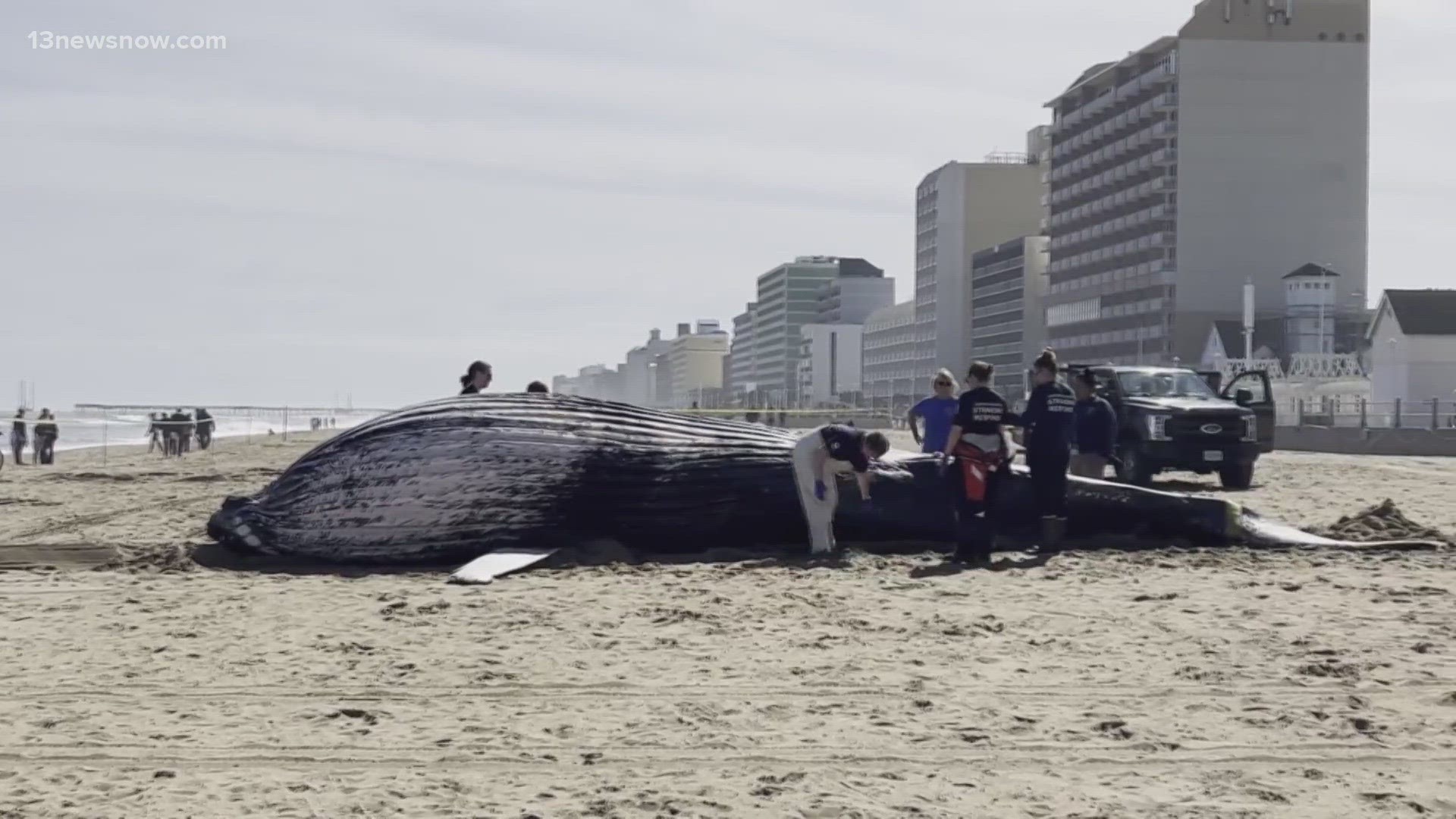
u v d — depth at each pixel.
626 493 13.97
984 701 7.77
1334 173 97.25
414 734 7.12
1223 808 5.88
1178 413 24.97
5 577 12.91
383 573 13.31
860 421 117.19
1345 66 97.12
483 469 13.75
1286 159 97.25
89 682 8.30
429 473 13.73
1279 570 13.05
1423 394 66.06
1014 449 14.75
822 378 199.50
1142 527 14.89
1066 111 121.06
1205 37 97.06
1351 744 6.88
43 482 29.59
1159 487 25.69
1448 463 37.41
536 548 13.91
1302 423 54.19
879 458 14.44
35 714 7.53
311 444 62.19
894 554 14.31
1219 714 7.48
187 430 49.72
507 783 6.26
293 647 9.38
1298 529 16.66
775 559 13.73
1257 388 34.22
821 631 9.91
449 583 12.30
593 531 14.03
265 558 14.01
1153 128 99.62
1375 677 8.30
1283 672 8.48
